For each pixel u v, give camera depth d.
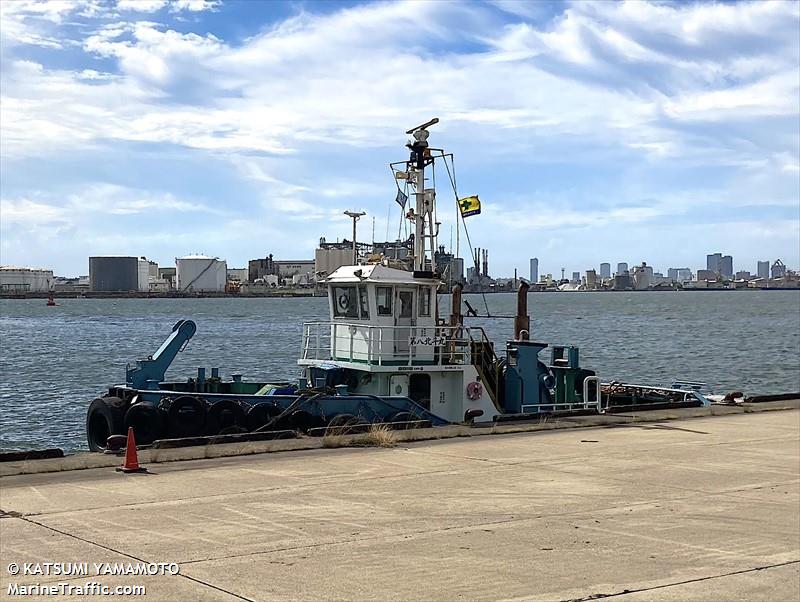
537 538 10.53
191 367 51.34
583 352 64.19
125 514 11.49
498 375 23.12
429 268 22.73
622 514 11.80
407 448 17.62
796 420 22.44
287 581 8.77
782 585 8.87
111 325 106.56
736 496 12.97
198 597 8.27
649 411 24.14
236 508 11.90
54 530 10.61
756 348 68.12
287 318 124.50
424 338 21.80
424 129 22.31
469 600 8.31
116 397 19.61
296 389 21.80
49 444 26.36
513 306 171.12
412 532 10.73
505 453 16.95
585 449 17.52
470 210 22.75
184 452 16.48
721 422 22.03
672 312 148.12
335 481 13.91
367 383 21.81
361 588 8.60
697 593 8.60
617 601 8.36
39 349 66.56
